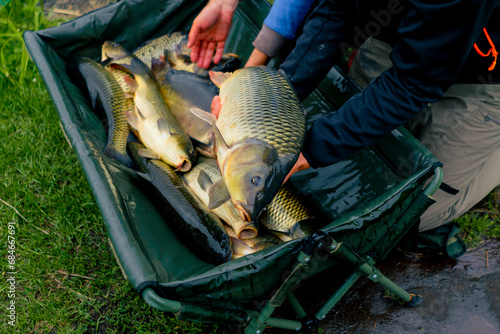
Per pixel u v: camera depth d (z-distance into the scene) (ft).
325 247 5.39
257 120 5.09
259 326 5.85
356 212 5.63
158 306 4.66
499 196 9.52
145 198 6.71
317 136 5.61
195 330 7.25
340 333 7.38
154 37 10.00
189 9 10.00
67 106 7.00
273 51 8.11
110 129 7.57
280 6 7.60
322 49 6.47
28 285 7.60
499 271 8.30
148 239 5.85
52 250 7.98
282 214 6.75
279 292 5.65
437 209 7.79
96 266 7.95
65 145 9.75
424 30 4.48
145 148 7.54
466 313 7.69
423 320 7.57
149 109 7.58
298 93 6.81
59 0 13.12
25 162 9.33
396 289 7.11
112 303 7.48
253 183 4.84
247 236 6.42
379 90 5.23
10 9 11.76
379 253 6.57
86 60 8.41
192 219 6.26
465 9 4.16
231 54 9.20
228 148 5.10
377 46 8.13
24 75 10.59
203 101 7.75
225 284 5.03
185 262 5.97
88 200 8.73
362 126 5.36
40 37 8.40
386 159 7.33
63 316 7.16
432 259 8.45
